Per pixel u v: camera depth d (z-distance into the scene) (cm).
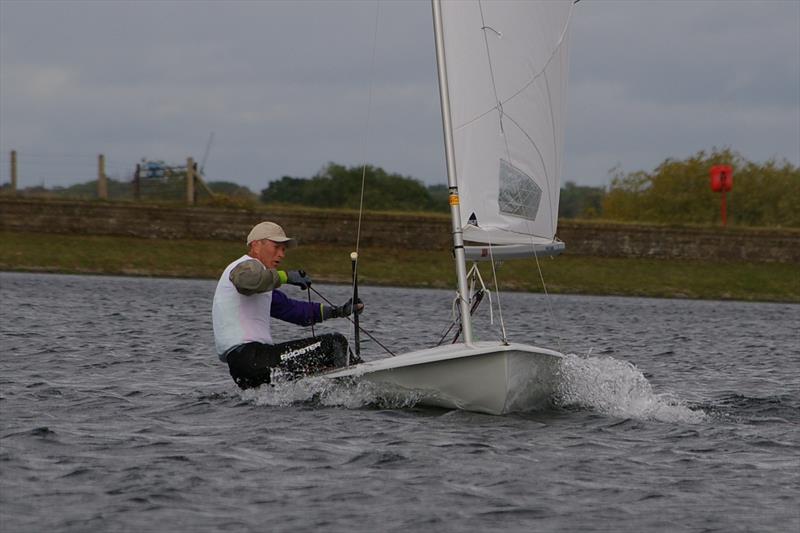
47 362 4872
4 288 10681
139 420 3334
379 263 16200
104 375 4491
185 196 18038
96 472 2617
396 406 3475
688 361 6075
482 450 2933
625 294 15950
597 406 3716
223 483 2542
